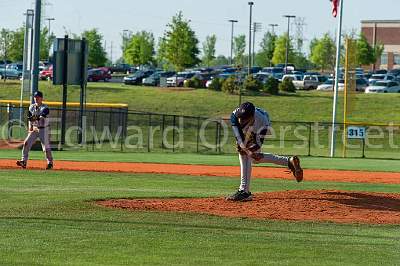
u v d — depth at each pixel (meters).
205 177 41.19
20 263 16.36
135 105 109.31
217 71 165.50
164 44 173.25
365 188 37.25
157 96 116.38
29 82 67.81
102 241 19.05
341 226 22.42
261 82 120.94
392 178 46.06
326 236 20.73
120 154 63.97
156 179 38.00
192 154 68.06
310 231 21.44
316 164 58.44
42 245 18.39
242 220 22.80
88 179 36.41
